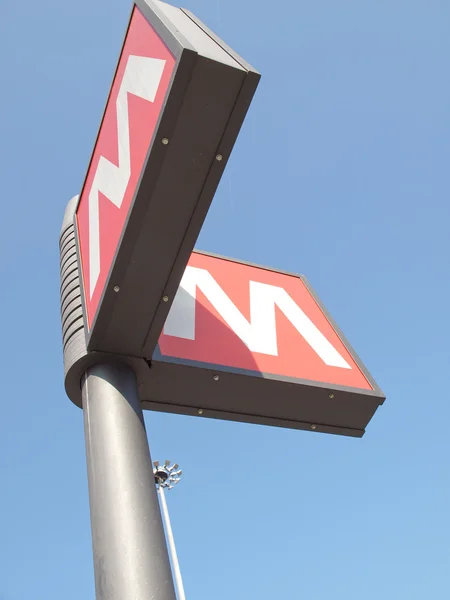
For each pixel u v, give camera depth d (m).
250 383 3.33
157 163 2.39
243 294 4.02
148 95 2.57
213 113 2.34
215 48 2.42
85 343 2.84
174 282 2.68
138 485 2.32
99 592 2.07
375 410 3.67
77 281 3.25
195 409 3.34
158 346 3.19
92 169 3.41
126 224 2.53
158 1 2.84
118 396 2.67
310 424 3.62
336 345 3.97
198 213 2.54
